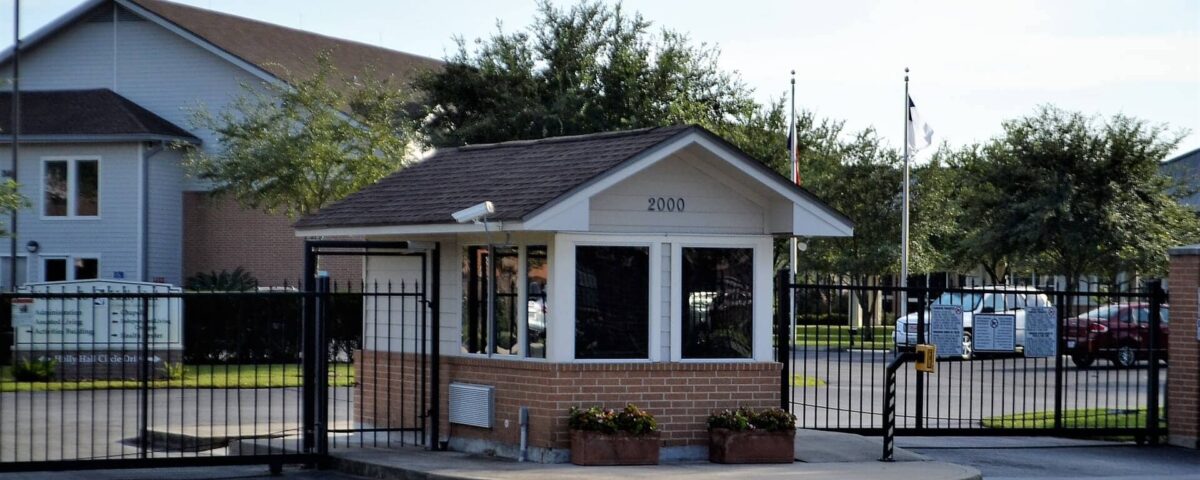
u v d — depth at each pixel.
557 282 13.80
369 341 16.88
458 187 15.41
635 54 42.66
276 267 39.84
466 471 13.21
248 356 29.56
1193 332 17.52
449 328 15.46
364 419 16.97
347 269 37.81
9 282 39.62
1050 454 16.62
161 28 41.06
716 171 14.41
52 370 25.16
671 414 14.24
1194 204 52.31
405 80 47.19
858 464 14.30
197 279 35.88
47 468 13.02
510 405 14.43
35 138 38.78
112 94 40.47
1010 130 42.50
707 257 14.48
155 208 39.66
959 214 47.56
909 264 46.69
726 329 14.55
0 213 30.56
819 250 47.19
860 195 47.28
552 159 15.09
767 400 14.62
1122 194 40.91
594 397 13.93
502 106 40.84
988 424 19.50
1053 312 18.12
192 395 23.42
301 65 42.62
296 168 34.19
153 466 13.45
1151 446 17.61
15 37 32.88
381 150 35.78
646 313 14.23
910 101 38.09
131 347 25.86
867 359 36.41
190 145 39.59
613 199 14.04
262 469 14.83
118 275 38.09
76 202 39.59
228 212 40.16
